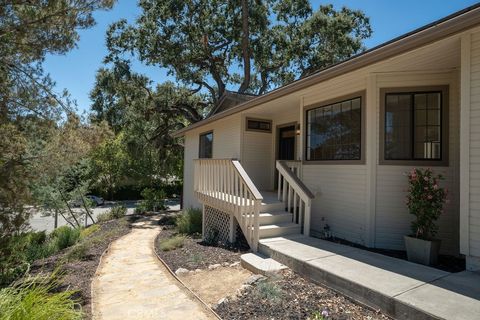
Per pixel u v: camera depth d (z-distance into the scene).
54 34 5.79
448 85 5.15
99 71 19.41
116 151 25.80
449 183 5.09
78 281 4.75
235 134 9.66
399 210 5.35
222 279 4.57
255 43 20.19
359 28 23.00
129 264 5.84
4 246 5.46
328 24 20.39
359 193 5.70
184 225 9.27
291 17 21.98
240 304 3.53
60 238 8.61
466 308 2.80
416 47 3.91
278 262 4.83
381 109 5.46
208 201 7.72
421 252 4.45
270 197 7.62
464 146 3.96
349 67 4.69
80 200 13.59
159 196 17.89
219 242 7.00
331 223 6.31
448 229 5.08
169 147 23.16
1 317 2.07
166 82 20.20
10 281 5.15
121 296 4.06
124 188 27.86
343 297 3.56
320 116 6.73
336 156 6.29
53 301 2.34
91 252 7.01
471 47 3.91
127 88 19.02
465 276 3.66
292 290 3.80
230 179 6.64
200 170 8.52
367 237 5.50
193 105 20.95
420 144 5.32
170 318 3.36
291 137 8.92
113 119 20.05
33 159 6.17
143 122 20.36
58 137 6.42
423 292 3.16
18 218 5.60
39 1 5.42
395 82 5.40
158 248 7.33
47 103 6.28
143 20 19.03
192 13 19.19
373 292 3.22
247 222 5.91
